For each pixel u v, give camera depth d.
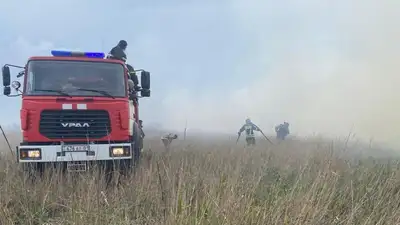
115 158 6.47
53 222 4.61
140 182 5.43
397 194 5.02
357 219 4.48
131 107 7.56
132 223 4.41
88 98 6.75
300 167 5.77
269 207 4.34
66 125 6.61
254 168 5.93
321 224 4.20
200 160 6.58
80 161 6.36
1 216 4.44
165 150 7.95
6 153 6.77
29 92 6.71
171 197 4.52
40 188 5.38
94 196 4.66
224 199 4.39
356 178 5.68
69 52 7.22
